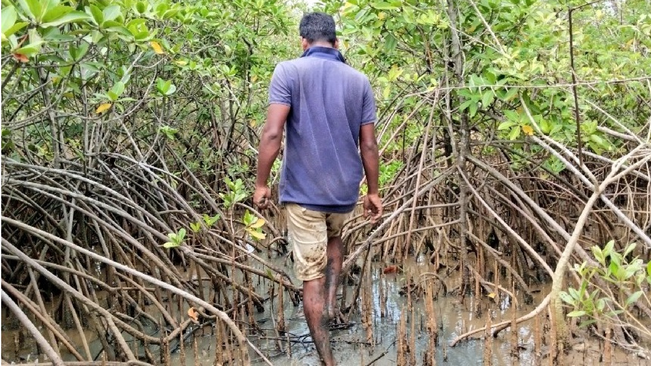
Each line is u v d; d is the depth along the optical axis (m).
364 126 3.75
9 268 5.13
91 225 5.49
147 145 6.84
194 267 5.86
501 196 5.30
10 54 2.62
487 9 4.63
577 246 4.11
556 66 4.12
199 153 7.95
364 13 4.56
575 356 4.16
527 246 4.57
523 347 4.34
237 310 4.90
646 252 5.49
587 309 3.06
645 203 6.44
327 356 3.82
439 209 6.62
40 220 5.38
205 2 6.33
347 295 5.41
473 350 4.39
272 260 6.71
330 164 3.60
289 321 5.01
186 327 4.71
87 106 4.99
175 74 5.92
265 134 3.54
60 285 3.74
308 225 3.71
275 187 7.78
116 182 5.79
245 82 7.16
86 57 3.97
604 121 5.32
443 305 5.24
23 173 4.88
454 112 5.32
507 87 4.11
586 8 5.84
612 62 5.06
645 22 5.07
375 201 3.96
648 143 3.71
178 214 6.04
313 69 3.55
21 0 2.50
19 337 4.46
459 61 4.80
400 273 6.02
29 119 4.02
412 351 4.17
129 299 4.66
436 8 4.70
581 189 6.15
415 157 6.26
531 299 5.10
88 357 4.02
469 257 6.05
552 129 4.05
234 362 4.30
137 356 4.33
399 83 5.64
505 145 5.41
